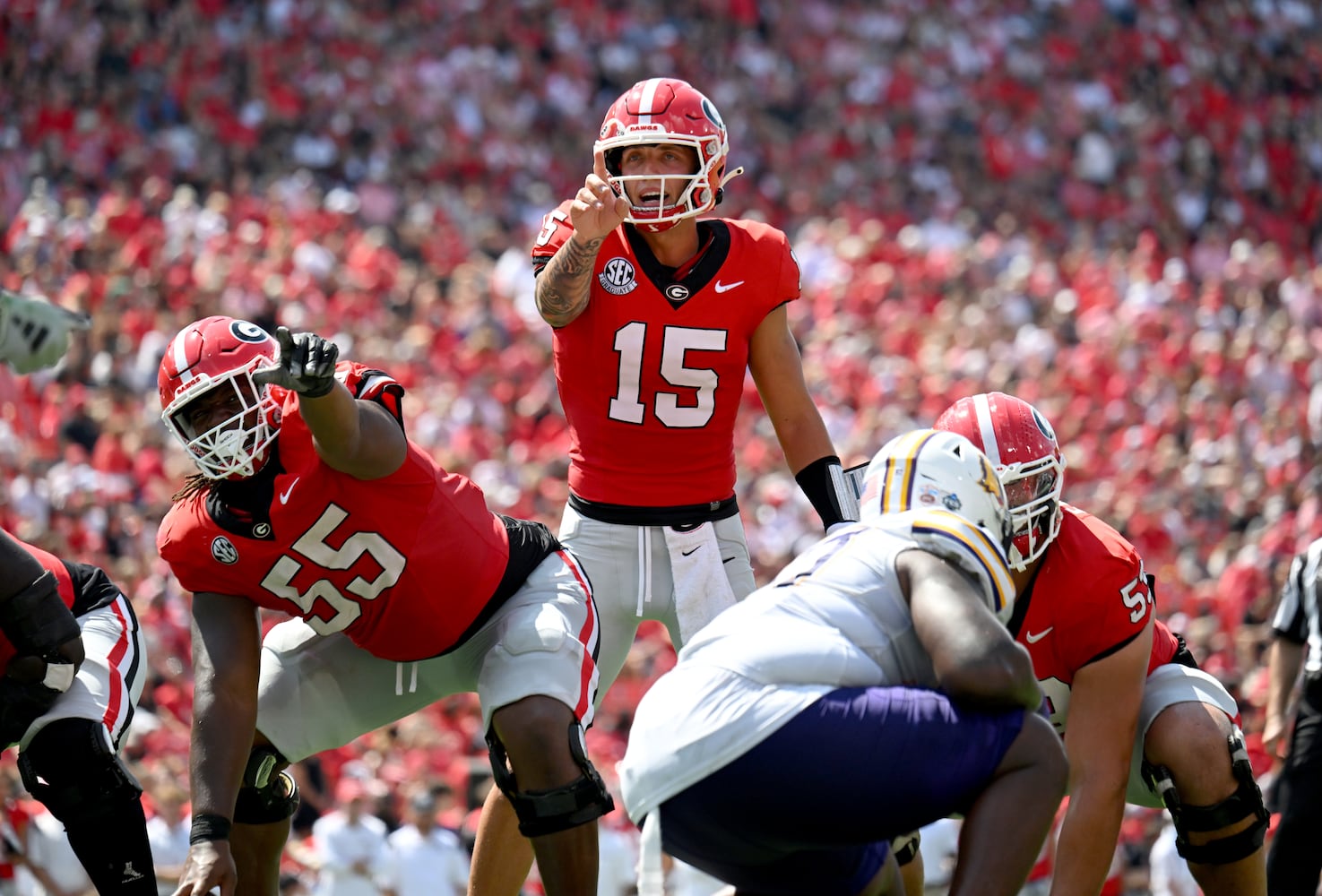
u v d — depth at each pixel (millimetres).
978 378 60438
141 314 51000
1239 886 13805
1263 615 46406
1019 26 90500
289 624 13773
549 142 78688
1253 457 56500
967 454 11125
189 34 72375
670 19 86250
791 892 10961
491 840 14047
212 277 55594
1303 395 62469
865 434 55219
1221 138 90188
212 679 12328
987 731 9969
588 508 14547
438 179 74188
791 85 86188
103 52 70188
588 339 14172
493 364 55594
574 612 12836
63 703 12773
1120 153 86812
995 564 10461
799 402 14492
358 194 68625
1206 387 60812
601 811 12023
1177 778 13656
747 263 14141
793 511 48344
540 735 11914
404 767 34219
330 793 33375
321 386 11008
